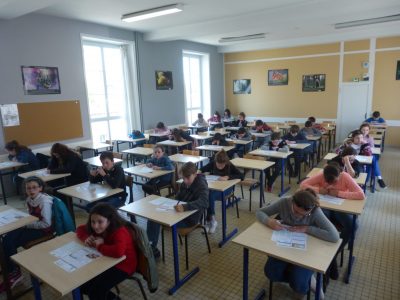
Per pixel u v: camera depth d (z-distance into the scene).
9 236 2.75
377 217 4.08
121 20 6.64
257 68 10.83
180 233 2.91
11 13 4.87
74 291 1.76
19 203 5.12
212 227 3.71
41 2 4.28
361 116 9.23
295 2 5.73
